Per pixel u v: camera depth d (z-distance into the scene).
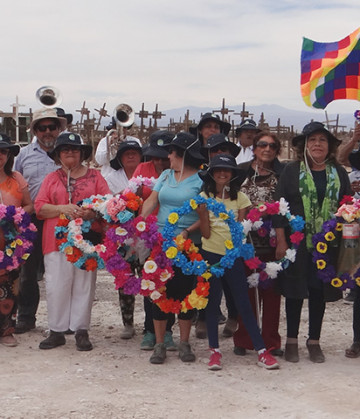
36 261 8.04
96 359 6.94
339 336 7.92
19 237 7.27
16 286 7.44
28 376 6.38
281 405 5.68
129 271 6.91
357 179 8.30
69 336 7.84
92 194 7.34
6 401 5.70
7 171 7.58
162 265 6.61
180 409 5.56
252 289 7.06
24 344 7.49
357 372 6.55
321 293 6.89
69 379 6.29
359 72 7.54
